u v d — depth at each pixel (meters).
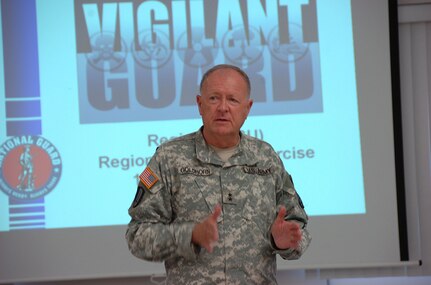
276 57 7.68
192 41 7.70
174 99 7.65
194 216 3.64
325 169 7.58
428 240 7.76
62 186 7.53
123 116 7.60
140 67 7.66
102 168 7.55
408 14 7.91
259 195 3.71
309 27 7.70
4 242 7.49
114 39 7.68
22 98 7.59
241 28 7.71
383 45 7.66
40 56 7.62
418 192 7.82
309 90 7.65
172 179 3.71
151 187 3.65
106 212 7.52
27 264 7.49
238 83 3.67
